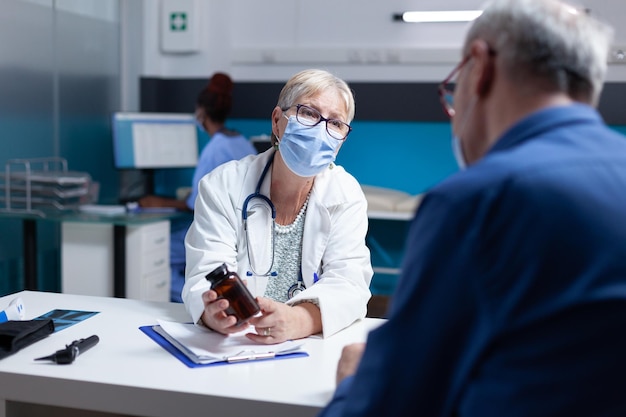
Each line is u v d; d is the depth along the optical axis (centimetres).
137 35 498
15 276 402
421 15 457
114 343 142
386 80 466
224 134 391
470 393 72
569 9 81
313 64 478
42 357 132
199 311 151
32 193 360
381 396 76
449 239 72
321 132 167
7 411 127
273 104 481
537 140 76
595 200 70
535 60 77
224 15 489
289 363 133
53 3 429
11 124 398
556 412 69
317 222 174
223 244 169
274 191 176
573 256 68
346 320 158
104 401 120
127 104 506
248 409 115
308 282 174
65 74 445
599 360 68
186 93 498
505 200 70
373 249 470
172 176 513
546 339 69
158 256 376
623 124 429
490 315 70
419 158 463
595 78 79
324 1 478
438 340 73
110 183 501
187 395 117
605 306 68
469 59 84
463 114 85
